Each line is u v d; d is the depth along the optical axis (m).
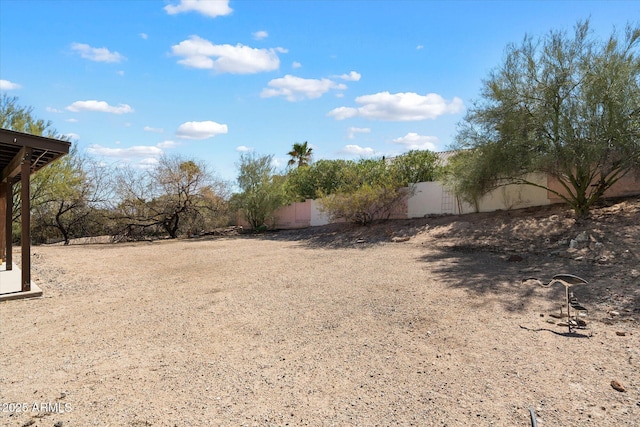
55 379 4.04
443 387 3.75
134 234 23.50
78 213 22.83
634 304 6.18
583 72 11.30
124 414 3.32
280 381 3.95
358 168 22.00
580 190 12.28
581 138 11.17
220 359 4.54
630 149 10.74
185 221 24.88
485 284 7.82
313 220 23.58
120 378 4.05
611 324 5.44
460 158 14.34
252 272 10.34
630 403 3.38
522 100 12.31
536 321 5.66
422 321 5.76
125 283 9.34
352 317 6.05
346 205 18.83
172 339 5.25
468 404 3.43
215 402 3.53
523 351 4.57
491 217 15.03
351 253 13.35
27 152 8.15
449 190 16.09
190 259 13.40
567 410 3.30
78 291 8.49
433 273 9.12
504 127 12.35
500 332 5.23
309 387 3.81
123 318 6.32
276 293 7.80
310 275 9.59
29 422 3.18
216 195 25.06
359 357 4.53
